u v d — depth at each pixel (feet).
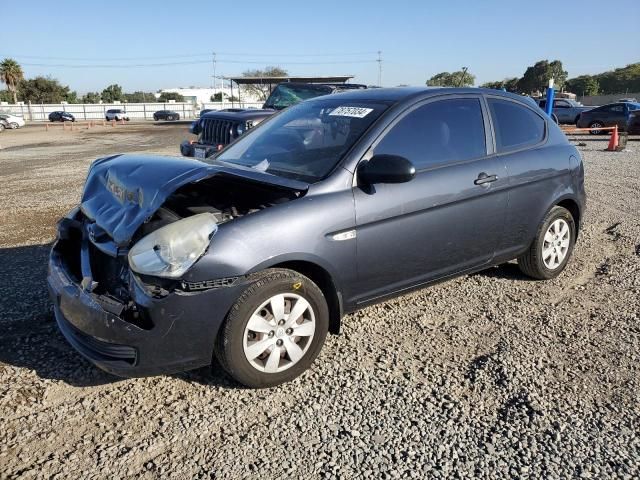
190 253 9.41
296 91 35.86
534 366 11.38
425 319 13.70
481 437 9.18
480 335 12.84
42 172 43.47
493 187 13.55
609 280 16.29
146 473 8.37
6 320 13.44
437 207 12.42
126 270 10.23
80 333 10.29
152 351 9.52
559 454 8.75
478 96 14.15
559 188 15.48
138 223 9.82
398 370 11.32
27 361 11.56
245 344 10.08
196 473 8.37
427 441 9.09
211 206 11.63
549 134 15.84
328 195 10.97
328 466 8.51
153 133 105.91
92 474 8.32
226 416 9.80
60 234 12.66
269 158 12.84
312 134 13.01
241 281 9.84
